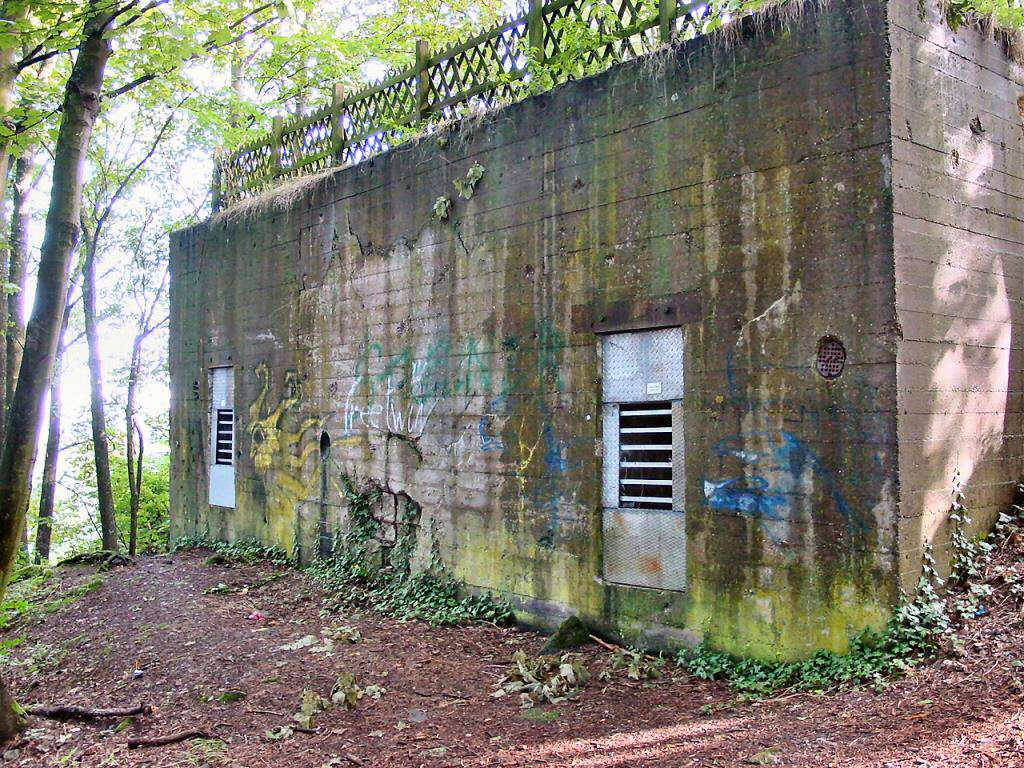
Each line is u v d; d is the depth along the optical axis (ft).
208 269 45.42
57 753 19.52
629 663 21.79
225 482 43.78
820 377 19.35
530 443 26.27
